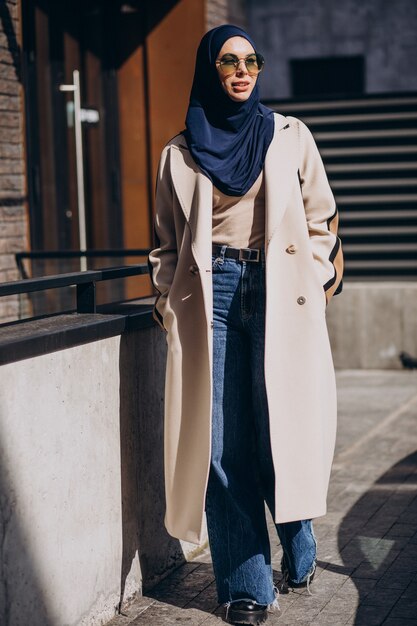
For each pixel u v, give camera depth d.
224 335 3.95
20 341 3.30
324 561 4.69
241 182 3.83
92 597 3.88
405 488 5.84
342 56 12.21
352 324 9.88
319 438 3.91
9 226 6.57
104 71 9.10
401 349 9.82
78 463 3.74
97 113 8.90
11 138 6.64
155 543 4.45
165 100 9.21
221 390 3.97
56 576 3.60
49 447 3.53
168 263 4.05
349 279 10.09
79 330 3.70
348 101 9.96
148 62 9.21
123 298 5.52
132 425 4.21
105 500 3.97
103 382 3.94
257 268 3.90
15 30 6.69
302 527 4.19
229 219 3.89
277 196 3.82
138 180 9.30
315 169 3.96
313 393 3.89
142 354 4.31
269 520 5.39
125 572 4.17
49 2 8.17
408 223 9.94
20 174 6.73
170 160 3.97
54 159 8.20
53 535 3.57
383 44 12.12
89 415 3.83
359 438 7.11
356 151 9.98
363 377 9.57
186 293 3.93
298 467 3.88
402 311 9.78
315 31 12.23
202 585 4.45
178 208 3.96
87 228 8.72
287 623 3.99
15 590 3.34
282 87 12.40
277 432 3.86
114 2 9.21
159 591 4.38
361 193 10.00
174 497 3.99
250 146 3.88
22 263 6.41
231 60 3.79
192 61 9.14
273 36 12.34
